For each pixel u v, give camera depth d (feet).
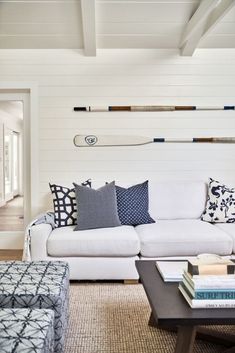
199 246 8.28
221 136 11.45
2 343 3.51
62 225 9.20
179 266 5.96
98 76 11.27
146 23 10.05
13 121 19.69
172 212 10.32
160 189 10.51
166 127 11.41
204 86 11.38
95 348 5.55
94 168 11.41
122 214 9.48
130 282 8.46
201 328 5.93
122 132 11.37
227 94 11.41
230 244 8.30
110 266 8.37
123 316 6.68
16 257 10.68
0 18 9.70
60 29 10.23
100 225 8.88
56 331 4.86
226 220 9.77
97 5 9.22
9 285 5.13
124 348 5.56
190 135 11.44
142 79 11.32
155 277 5.60
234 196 9.96
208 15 9.20
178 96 11.38
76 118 11.30
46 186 11.37
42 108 11.25
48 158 11.33
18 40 10.68
